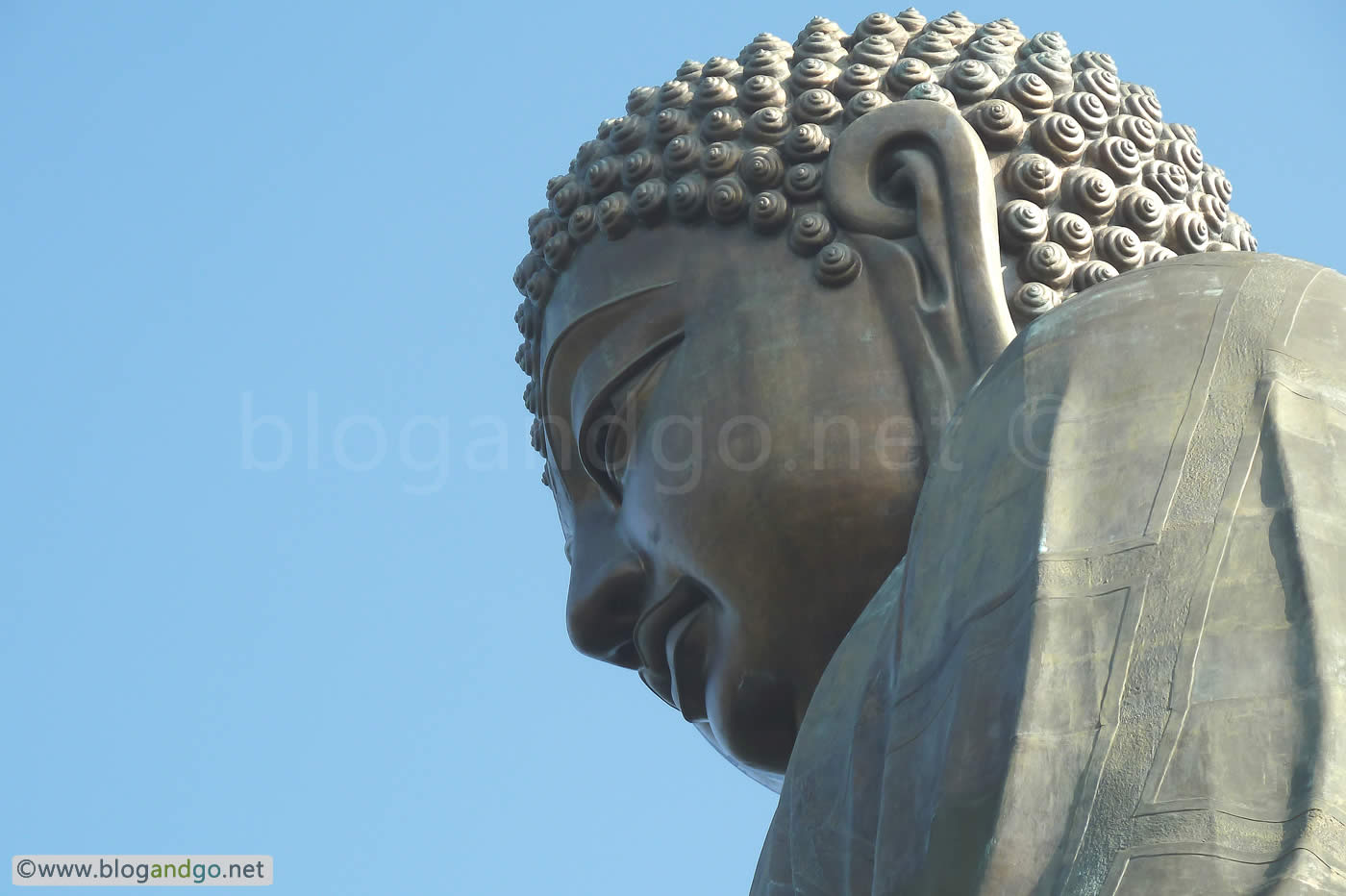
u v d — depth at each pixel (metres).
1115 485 10.73
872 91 15.68
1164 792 9.55
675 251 15.47
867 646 12.41
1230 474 10.59
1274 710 9.65
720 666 14.87
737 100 15.93
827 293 14.78
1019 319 14.67
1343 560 10.18
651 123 16.08
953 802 10.12
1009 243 14.85
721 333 15.00
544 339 16.16
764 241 15.20
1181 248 15.61
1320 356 11.15
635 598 15.55
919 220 14.68
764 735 14.98
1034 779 9.88
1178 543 10.36
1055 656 10.18
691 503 14.73
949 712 10.52
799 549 14.31
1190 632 10.02
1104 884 9.37
